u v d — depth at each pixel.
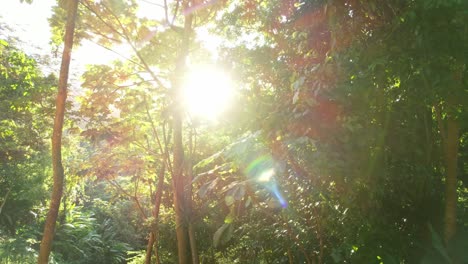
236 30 7.25
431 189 3.40
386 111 2.98
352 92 2.70
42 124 10.62
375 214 3.02
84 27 6.76
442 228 3.34
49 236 4.29
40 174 12.91
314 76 2.74
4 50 8.52
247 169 2.36
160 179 7.92
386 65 2.65
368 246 3.14
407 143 3.13
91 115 7.04
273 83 4.46
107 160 7.48
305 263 4.37
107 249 15.97
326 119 2.61
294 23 3.46
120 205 17.45
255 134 2.48
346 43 2.81
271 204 2.32
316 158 2.59
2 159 11.97
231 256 7.00
